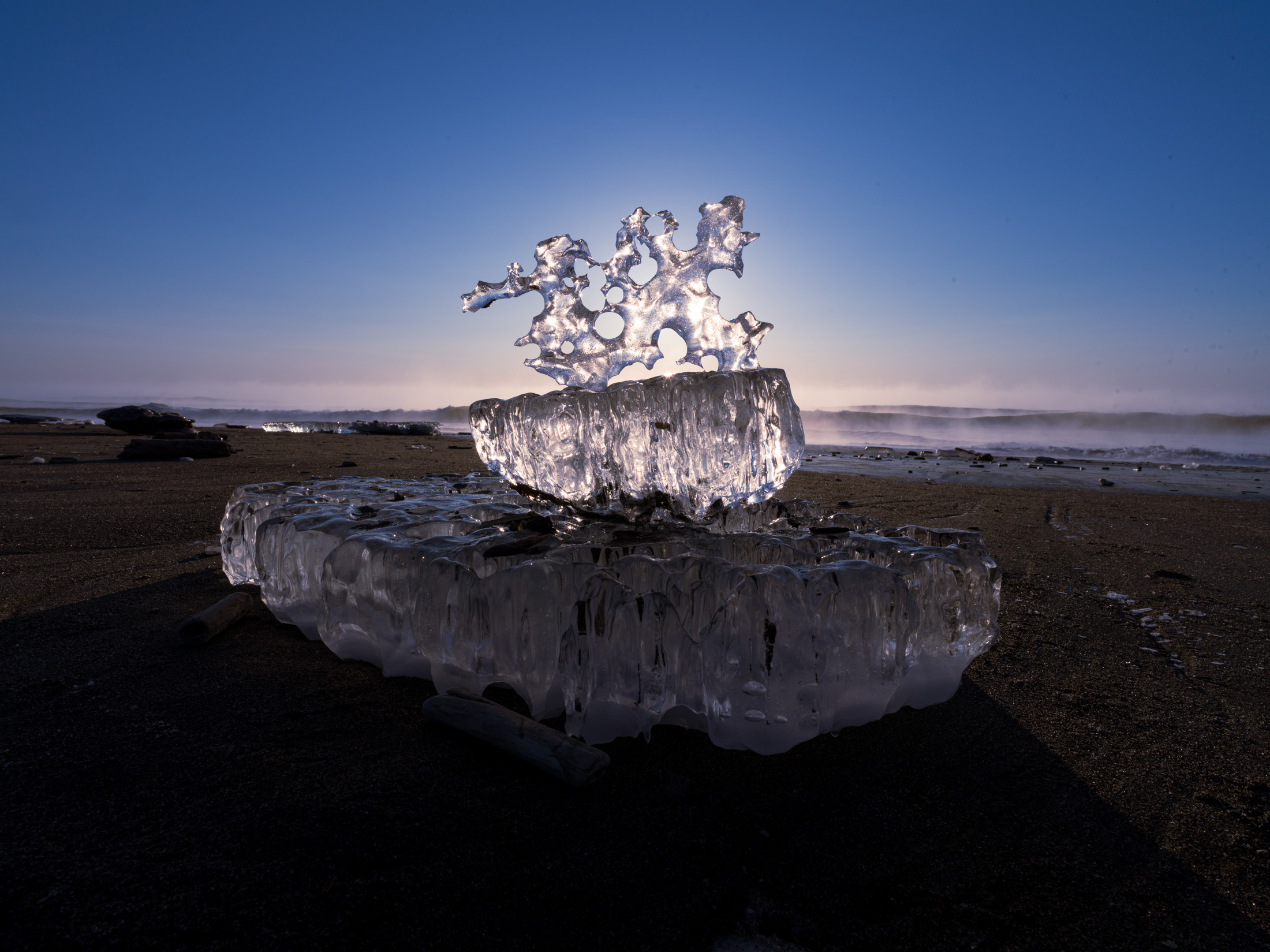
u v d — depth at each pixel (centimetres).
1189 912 48
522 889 48
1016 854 53
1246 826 56
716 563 70
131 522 157
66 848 50
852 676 67
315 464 296
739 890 49
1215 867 52
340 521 88
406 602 75
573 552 76
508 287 95
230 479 233
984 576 76
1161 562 143
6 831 52
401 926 45
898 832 55
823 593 66
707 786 59
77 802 55
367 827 53
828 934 46
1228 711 75
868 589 67
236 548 105
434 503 101
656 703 65
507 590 69
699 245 93
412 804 56
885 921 47
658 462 82
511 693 74
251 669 79
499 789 58
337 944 43
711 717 65
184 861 49
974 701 77
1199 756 66
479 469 286
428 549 75
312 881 48
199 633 85
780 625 64
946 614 74
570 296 94
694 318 93
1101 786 61
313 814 54
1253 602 115
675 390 81
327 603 81
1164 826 56
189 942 43
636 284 94
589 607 65
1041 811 58
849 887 49
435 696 69
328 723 67
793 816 56
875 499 237
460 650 70
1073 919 47
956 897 49
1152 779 63
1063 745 68
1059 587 122
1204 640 97
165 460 292
